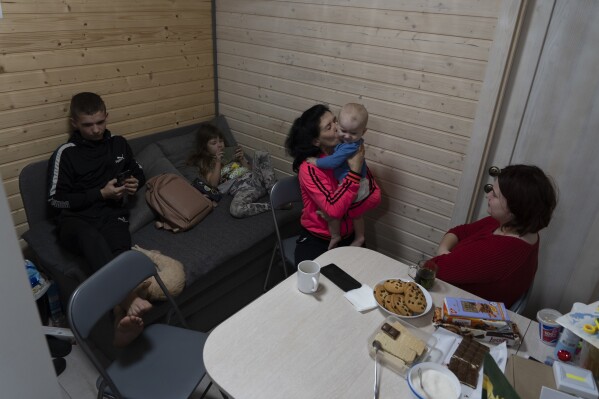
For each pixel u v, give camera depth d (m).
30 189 2.21
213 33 3.06
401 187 2.46
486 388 1.01
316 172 2.03
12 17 2.05
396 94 2.30
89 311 1.37
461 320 1.29
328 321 1.32
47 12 2.16
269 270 2.43
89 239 1.98
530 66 1.90
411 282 1.45
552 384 1.07
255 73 2.94
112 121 2.65
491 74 1.94
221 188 2.77
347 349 1.22
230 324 1.29
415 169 2.37
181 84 2.97
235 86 3.11
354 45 2.37
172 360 1.54
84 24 2.33
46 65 2.24
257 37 2.82
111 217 2.27
